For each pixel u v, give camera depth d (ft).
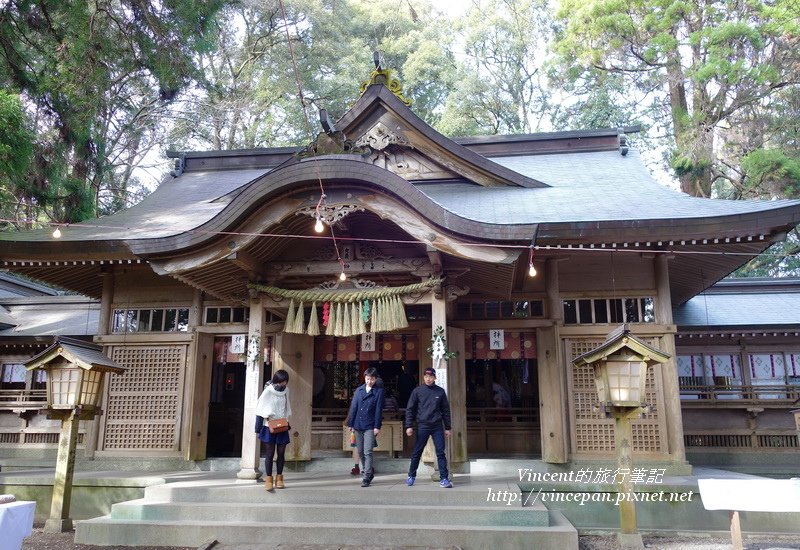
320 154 27.50
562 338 33.55
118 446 35.70
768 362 42.78
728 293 48.96
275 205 26.81
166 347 36.50
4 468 37.40
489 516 22.20
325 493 24.32
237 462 34.65
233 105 85.71
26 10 38.86
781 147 69.97
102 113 63.46
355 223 29.48
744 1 65.72
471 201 35.29
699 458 41.29
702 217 28.71
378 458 32.48
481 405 47.73
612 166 43.32
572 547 20.67
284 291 28.96
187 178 50.08
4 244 32.60
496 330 34.04
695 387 41.75
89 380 25.91
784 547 22.75
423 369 35.47
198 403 35.37
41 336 42.65
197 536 22.40
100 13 41.68
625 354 22.29
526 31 104.63
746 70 62.34
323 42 95.40
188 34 42.68
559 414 32.04
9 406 40.98
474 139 48.32
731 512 21.84
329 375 46.93
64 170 47.91
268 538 22.03
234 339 36.47
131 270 37.81
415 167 40.09
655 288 33.32
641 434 31.78
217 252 27.12
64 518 25.43
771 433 41.06
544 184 38.45
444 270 28.45
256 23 95.40
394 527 21.59
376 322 28.32
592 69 76.28
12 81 39.09
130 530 22.86
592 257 34.22
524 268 31.22
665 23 67.26
